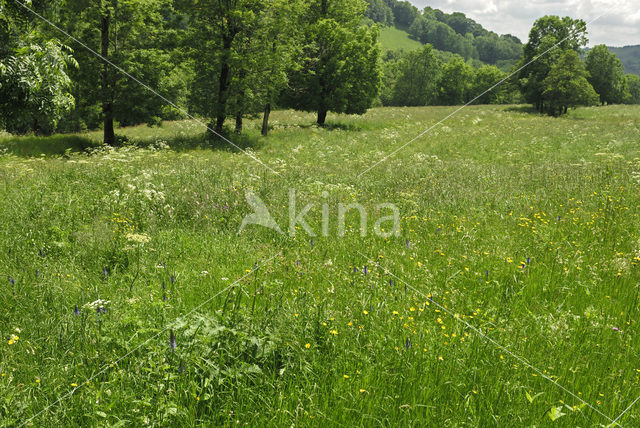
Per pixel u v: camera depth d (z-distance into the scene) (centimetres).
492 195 992
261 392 299
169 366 293
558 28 5409
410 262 579
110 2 2150
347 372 324
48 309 418
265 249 634
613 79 6631
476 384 315
